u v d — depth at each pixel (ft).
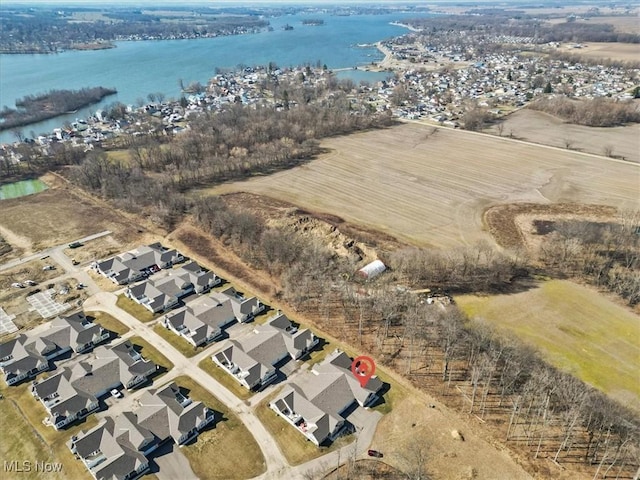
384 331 335.67
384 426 262.47
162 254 435.94
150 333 341.00
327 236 460.14
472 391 282.97
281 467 239.30
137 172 607.78
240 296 385.29
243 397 284.20
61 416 262.47
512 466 236.43
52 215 536.83
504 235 483.92
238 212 490.49
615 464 233.96
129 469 231.30
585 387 277.85
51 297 382.63
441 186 615.98
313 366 306.14
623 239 435.94
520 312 360.69
